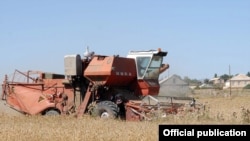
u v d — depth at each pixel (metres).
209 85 110.25
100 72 22.23
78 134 13.87
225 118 19.73
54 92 23.67
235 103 42.31
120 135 13.70
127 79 23.09
